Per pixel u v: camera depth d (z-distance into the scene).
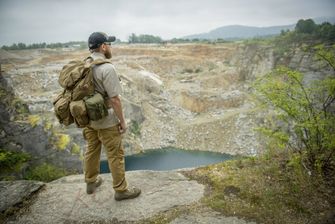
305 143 4.60
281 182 4.40
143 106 58.66
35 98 48.84
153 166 41.00
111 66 3.64
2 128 17.06
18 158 16.06
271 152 5.11
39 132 18.45
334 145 4.11
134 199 4.41
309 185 4.23
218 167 5.25
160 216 3.97
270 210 3.83
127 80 60.44
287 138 4.50
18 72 59.16
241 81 70.25
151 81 64.12
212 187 4.62
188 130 53.31
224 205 4.04
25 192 4.79
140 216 4.02
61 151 19.09
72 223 3.99
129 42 152.25
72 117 3.79
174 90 65.12
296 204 3.88
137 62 77.12
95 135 4.21
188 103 61.78
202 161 42.72
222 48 89.62
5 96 18.34
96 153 4.38
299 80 4.61
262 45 72.56
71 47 138.00
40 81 58.16
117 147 4.08
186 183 4.84
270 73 5.09
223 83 69.19
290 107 4.48
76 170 19.45
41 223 4.03
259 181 4.52
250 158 5.26
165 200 4.34
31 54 100.94
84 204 4.39
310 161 4.71
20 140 17.47
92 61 3.73
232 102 60.22
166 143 51.41
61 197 4.63
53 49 117.56
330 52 4.71
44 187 5.02
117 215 4.07
